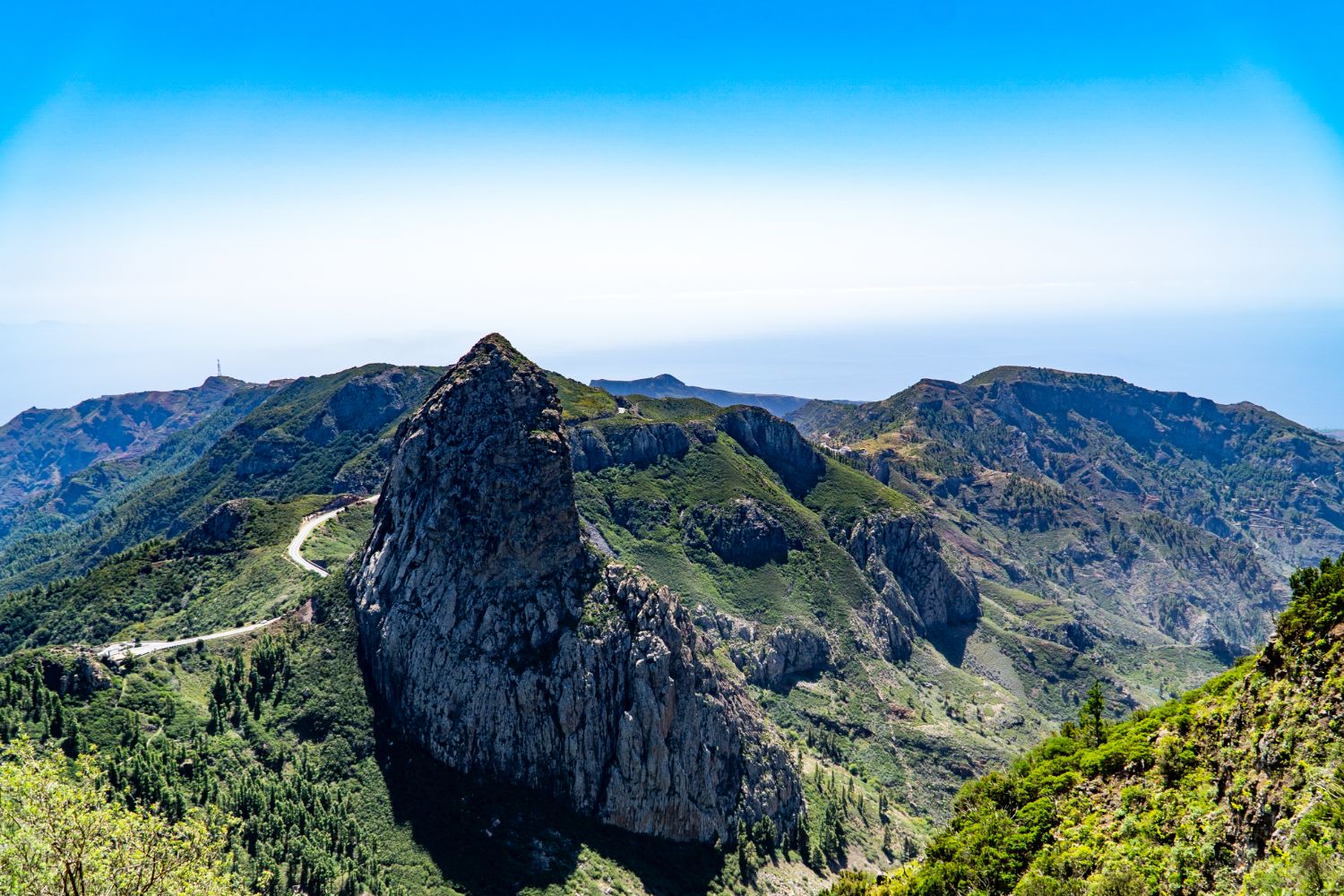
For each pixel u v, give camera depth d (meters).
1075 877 91.12
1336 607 84.19
